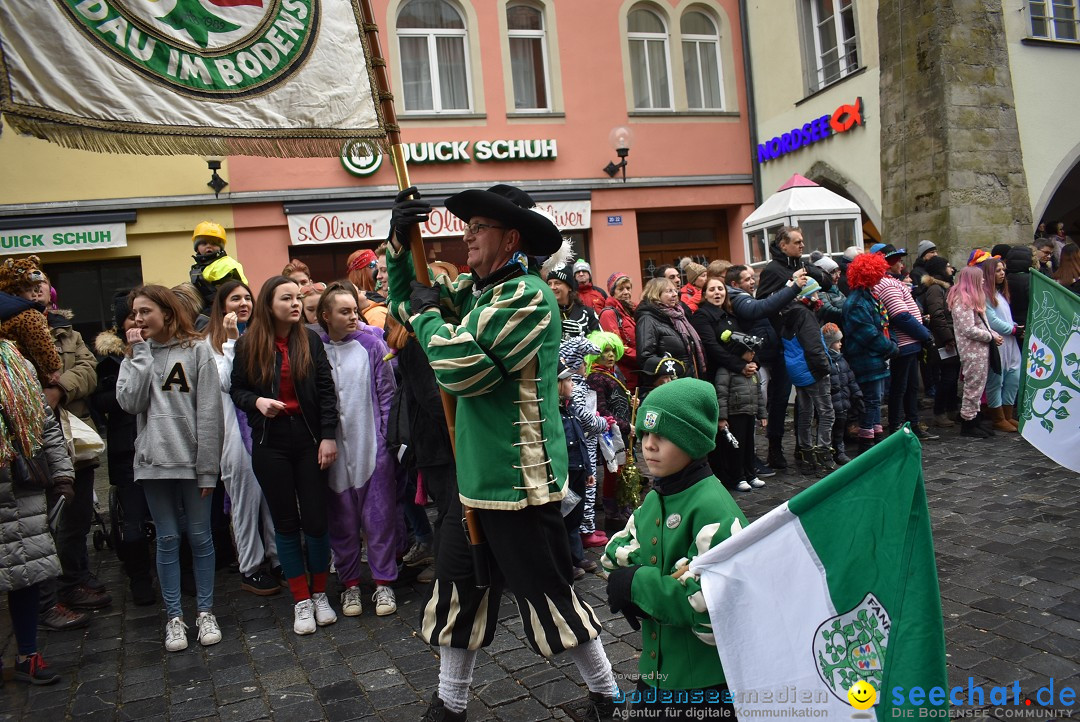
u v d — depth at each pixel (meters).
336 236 11.81
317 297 5.46
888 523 1.80
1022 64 11.23
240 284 4.72
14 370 3.55
